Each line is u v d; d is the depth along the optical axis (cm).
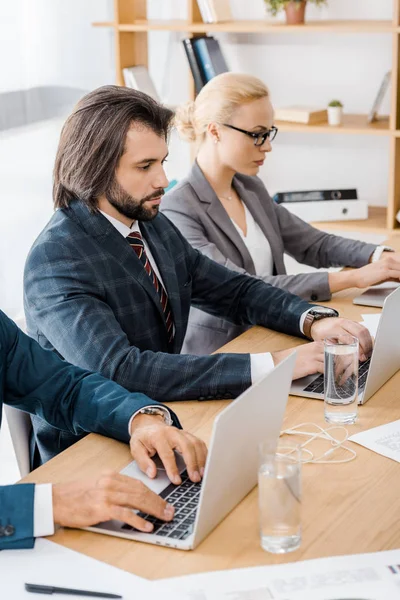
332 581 120
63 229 199
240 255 272
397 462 156
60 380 176
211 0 376
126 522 134
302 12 369
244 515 139
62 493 137
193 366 185
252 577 122
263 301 229
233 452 132
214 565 125
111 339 188
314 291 251
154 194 202
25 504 135
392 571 122
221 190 277
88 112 198
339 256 290
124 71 388
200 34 395
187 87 432
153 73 431
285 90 408
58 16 376
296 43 399
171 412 167
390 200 365
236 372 184
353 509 140
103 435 169
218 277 237
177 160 432
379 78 390
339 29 354
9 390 177
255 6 402
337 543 130
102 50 403
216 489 130
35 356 178
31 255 198
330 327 213
